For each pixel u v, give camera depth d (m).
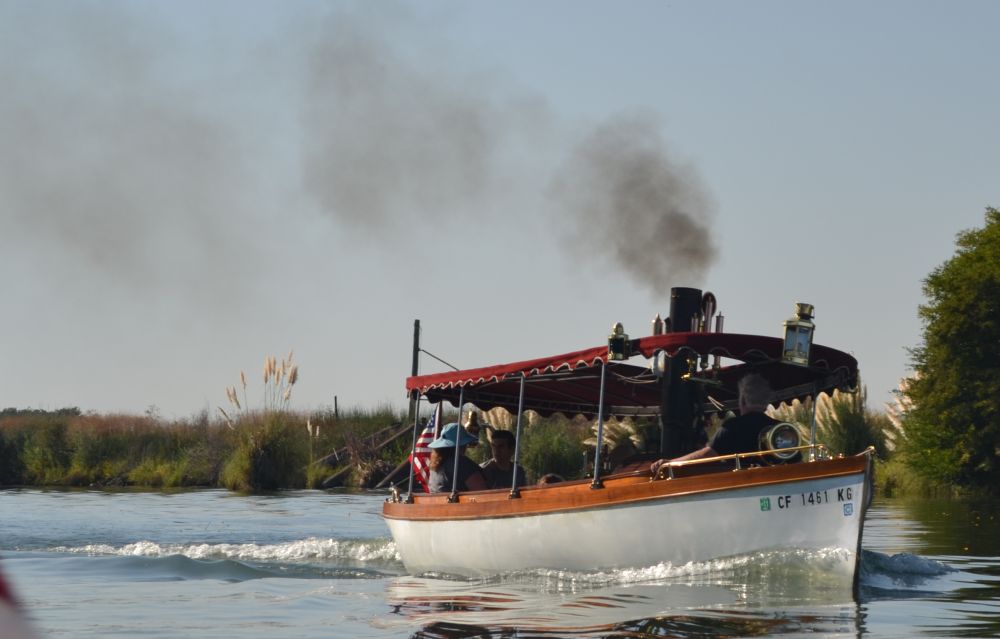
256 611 14.74
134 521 33.00
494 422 45.25
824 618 12.79
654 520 15.66
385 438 58.22
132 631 12.88
